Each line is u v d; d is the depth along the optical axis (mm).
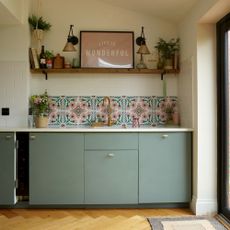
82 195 2871
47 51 3320
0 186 2840
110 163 2875
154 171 2895
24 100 3225
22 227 2461
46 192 2859
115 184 2881
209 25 2779
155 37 3455
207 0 2465
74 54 3412
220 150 2750
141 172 2887
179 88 3398
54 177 2857
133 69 3301
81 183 2871
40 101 3211
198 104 2781
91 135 2863
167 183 2904
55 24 3396
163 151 2895
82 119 3434
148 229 2428
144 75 3461
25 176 2930
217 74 2766
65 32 3404
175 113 3379
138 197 2891
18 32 3213
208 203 2775
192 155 2916
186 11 3043
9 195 2842
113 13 3430
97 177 2873
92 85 3441
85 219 2650
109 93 3453
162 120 3471
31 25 3316
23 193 2932
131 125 3436
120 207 2963
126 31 3434
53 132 2846
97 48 3412
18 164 2914
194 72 2857
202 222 2562
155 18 3445
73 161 2863
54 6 3398
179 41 3367
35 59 3250
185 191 2914
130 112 3459
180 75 3350
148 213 2816
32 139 2842
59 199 2863
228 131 2695
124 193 2885
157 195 2900
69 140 2857
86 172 2869
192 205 2871
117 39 3426
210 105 2781
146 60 3459
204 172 2787
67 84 3424
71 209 2916
